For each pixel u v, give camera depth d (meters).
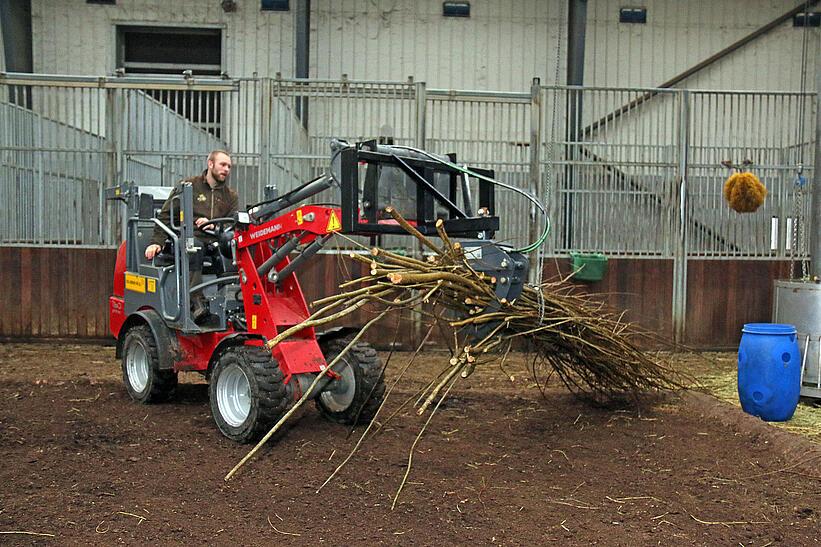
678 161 10.61
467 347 5.30
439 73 15.15
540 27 15.13
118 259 7.74
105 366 9.14
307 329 6.01
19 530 4.07
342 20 15.04
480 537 4.07
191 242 6.41
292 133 10.63
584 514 4.43
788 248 10.78
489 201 6.02
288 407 6.34
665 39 15.23
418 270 5.29
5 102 10.34
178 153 10.21
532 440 6.08
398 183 5.55
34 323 10.38
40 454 5.45
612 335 6.50
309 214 5.64
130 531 4.08
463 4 15.07
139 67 15.38
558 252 10.54
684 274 10.59
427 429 6.38
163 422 6.45
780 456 5.64
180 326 6.48
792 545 4.05
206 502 4.54
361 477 5.05
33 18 14.72
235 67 15.03
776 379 6.62
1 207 10.43
